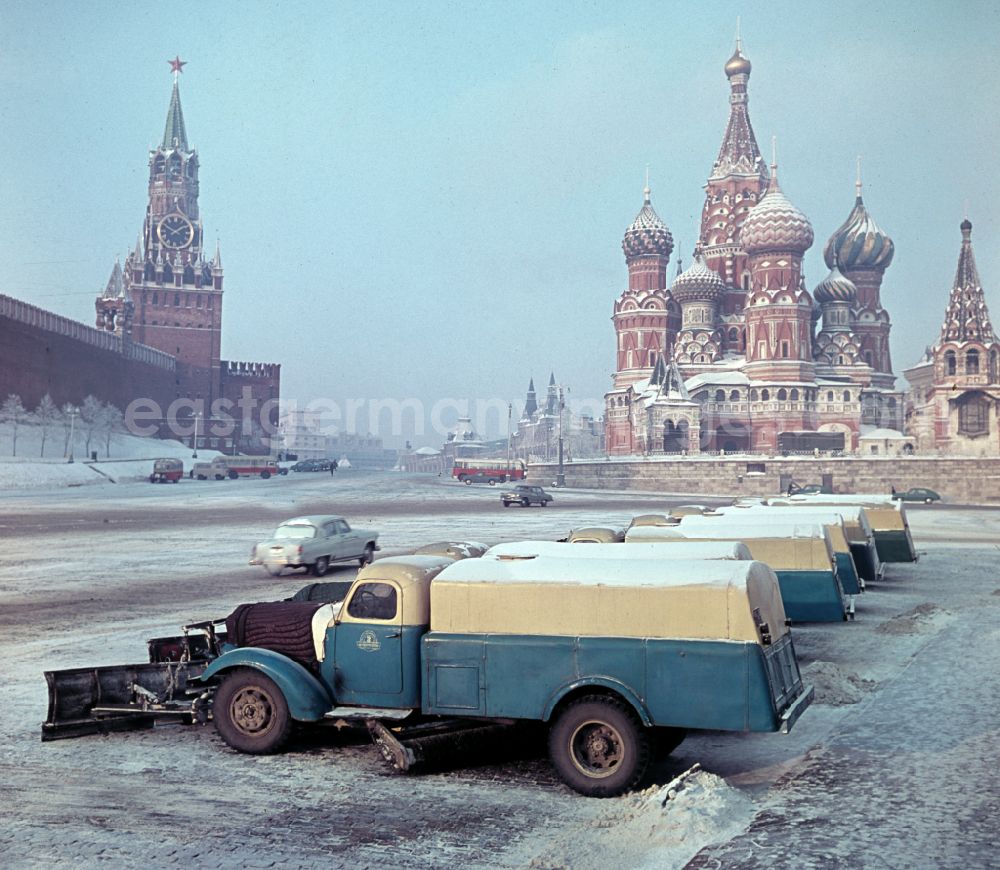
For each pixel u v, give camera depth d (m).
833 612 16.95
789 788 8.82
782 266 132.38
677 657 8.48
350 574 26.75
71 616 18.83
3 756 9.90
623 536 18.77
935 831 7.61
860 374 141.00
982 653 15.48
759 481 94.81
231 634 10.48
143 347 153.12
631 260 148.38
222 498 70.06
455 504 65.50
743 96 156.25
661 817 7.80
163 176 181.12
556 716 8.92
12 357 109.62
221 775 9.28
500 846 7.44
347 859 7.18
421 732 9.38
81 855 7.25
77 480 90.38
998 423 107.81
